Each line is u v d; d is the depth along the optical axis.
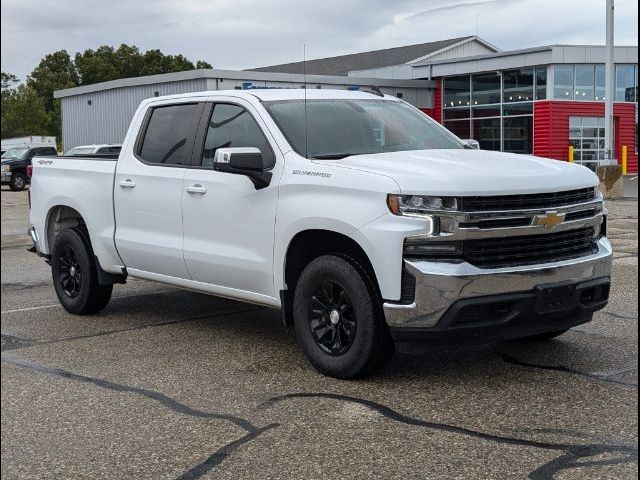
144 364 5.91
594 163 37.53
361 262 5.14
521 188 4.95
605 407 4.61
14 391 5.35
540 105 36.56
